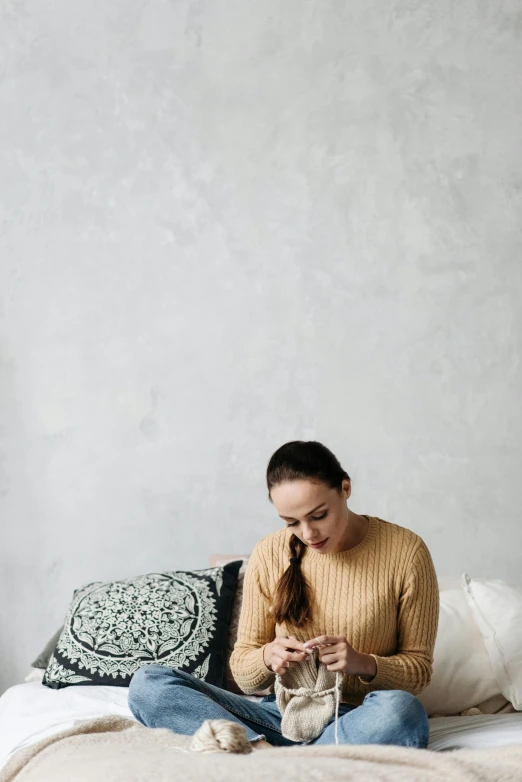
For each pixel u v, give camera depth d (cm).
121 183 302
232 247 301
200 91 304
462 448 297
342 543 184
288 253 301
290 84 304
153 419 296
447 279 301
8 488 295
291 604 181
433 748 173
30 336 298
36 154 303
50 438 296
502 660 206
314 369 298
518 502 296
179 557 294
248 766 116
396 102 305
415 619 180
